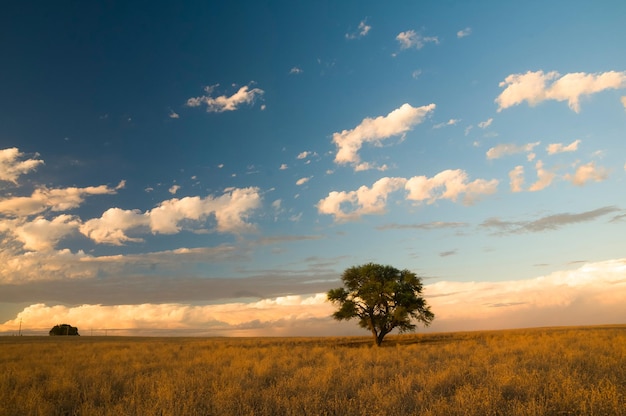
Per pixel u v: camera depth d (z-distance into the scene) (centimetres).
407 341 5472
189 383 1309
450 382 1213
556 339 3050
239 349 3122
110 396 1143
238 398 1069
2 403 1054
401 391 1089
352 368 1630
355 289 5269
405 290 5047
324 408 955
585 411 833
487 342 3297
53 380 1399
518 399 964
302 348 3312
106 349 3659
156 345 4472
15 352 3331
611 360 1574
